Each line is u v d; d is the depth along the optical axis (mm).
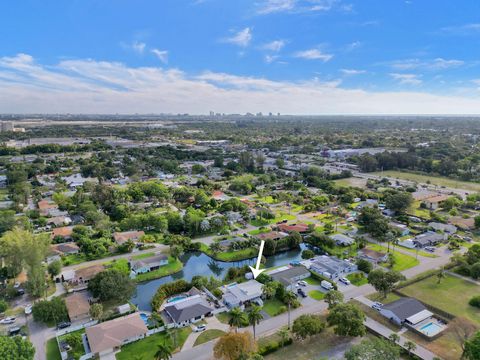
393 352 65688
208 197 197375
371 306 92375
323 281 105125
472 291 99812
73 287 104000
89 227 149750
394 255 126625
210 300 96875
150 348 77188
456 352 73812
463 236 145250
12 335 81125
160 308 93562
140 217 152125
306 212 180375
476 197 189500
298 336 78500
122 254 128500
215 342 78750
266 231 151375
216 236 148625
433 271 111500
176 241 133250
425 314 86000
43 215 166875
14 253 100625
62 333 81875
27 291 98812
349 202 194000
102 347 74312
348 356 64875
